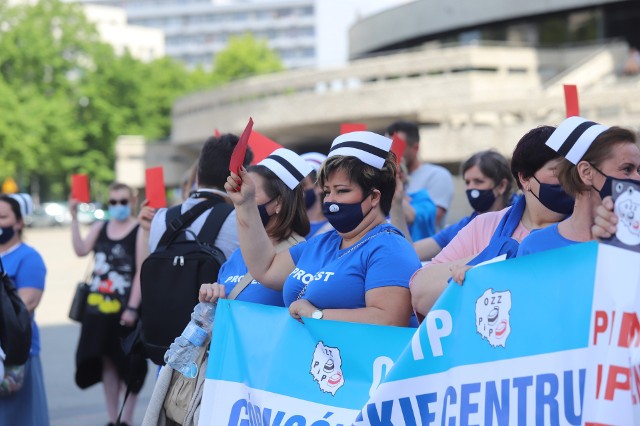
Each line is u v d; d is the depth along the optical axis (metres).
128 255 9.11
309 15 182.88
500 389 3.96
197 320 5.41
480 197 6.54
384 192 4.77
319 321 4.65
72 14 70.50
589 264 3.76
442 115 32.78
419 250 6.55
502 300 4.00
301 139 44.31
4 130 62.66
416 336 4.19
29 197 7.84
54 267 30.72
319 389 4.64
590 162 3.93
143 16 187.75
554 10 41.72
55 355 13.83
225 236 6.02
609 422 3.64
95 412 10.36
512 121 32.69
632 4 40.41
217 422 4.99
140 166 54.38
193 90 76.19
